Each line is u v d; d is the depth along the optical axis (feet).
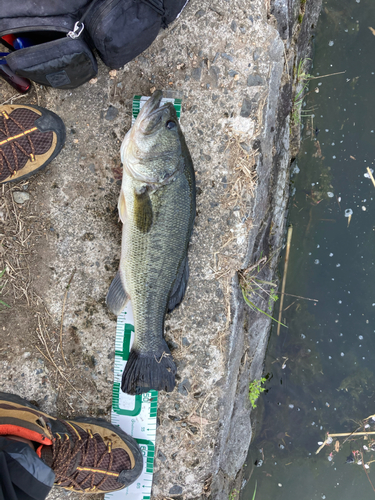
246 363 3.13
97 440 2.72
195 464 2.89
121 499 2.84
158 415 2.87
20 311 2.82
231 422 3.08
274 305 3.31
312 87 3.27
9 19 2.25
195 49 2.78
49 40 2.41
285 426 3.34
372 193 3.27
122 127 2.80
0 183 2.72
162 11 2.38
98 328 2.85
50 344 2.85
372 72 3.26
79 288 2.85
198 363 2.87
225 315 2.87
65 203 2.82
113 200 2.83
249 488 3.32
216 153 2.81
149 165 2.47
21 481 2.30
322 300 3.31
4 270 2.79
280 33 2.89
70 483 2.67
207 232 2.84
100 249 2.84
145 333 2.64
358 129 3.26
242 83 2.80
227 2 2.75
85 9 2.29
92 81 2.77
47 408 2.84
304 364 3.33
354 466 3.33
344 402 3.34
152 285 2.59
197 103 2.80
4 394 2.78
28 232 2.81
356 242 3.30
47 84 2.53
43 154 2.68
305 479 3.33
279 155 3.02
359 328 3.32
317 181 3.29
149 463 2.85
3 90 2.75
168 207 2.52
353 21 3.25
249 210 2.84
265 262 3.10
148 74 2.78
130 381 2.65
